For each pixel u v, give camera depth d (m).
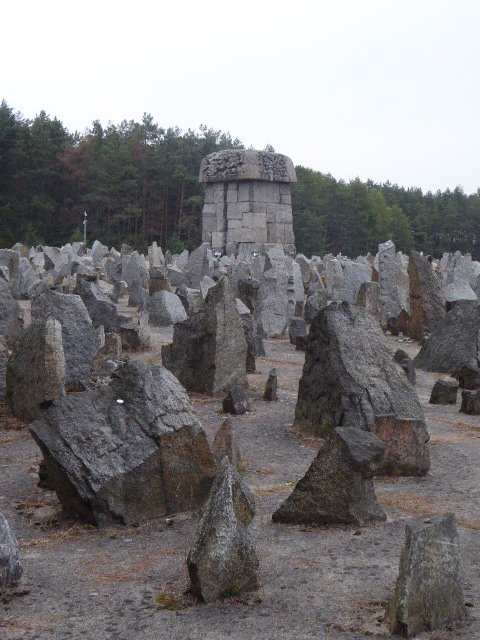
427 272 24.34
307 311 27.33
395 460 9.89
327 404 11.66
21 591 6.28
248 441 11.66
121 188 88.06
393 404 11.20
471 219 126.38
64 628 5.64
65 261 43.69
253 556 6.28
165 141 102.19
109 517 7.90
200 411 13.81
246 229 59.25
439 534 5.71
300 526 7.86
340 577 6.52
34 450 11.10
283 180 59.94
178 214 96.75
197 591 6.09
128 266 39.16
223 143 112.00
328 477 7.93
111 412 8.30
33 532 7.84
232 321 15.38
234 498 6.98
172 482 8.24
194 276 38.69
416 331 24.58
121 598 6.16
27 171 81.69
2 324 17.86
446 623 5.66
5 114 85.19
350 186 117.62
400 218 117.06
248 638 5.44
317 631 5.54
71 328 14.85
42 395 12.25
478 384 16.67
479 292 31.69
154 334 23.31
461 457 10.97
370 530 7.71
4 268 29.17
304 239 98.00
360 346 11.63
